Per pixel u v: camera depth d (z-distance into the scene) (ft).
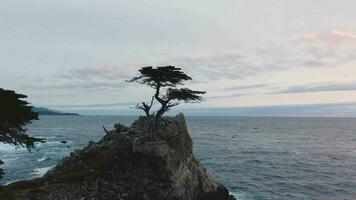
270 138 510.58
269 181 209.77
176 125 143.64
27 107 87.40
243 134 584.81
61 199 100.99
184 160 132.05
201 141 445.37
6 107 81.92
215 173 230.68
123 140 140.56
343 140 490.90
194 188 132.05
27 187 111.04
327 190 191.93
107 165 123.24
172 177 120.06
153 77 129.59
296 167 259.80
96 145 146.82
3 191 105.29
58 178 116.57
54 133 532.32
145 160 124.36
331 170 249.96
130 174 118.52
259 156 312.91
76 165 130.72
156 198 112.68
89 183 111.86
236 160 286.66
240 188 191.11
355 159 306.14
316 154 335.67
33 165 233.14
